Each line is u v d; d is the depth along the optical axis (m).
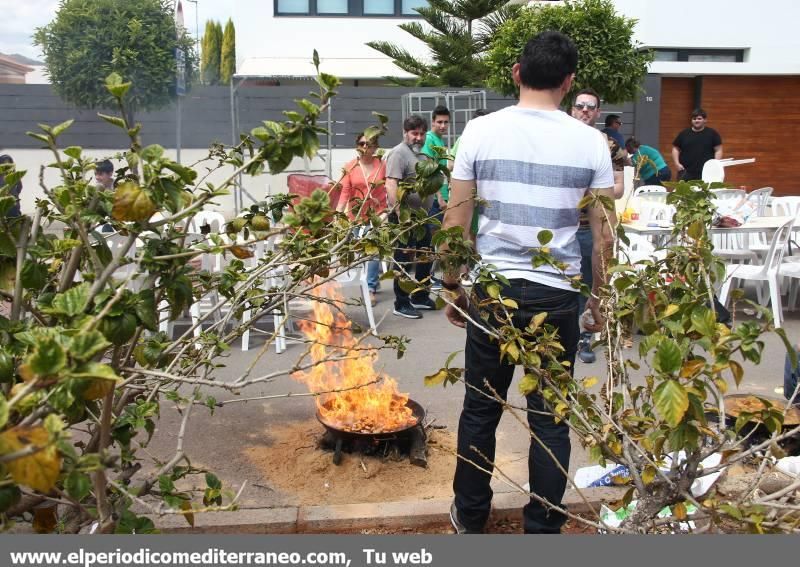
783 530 1.96
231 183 1.87
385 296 8.15
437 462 3.76
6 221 2.01
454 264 2.72
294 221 2.06
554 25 9.61
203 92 14.66
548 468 2.80
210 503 2.15
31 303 2.24
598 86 9.73
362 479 3.60
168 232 2.00
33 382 1.29
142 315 1.75
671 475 2.14
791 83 15.68
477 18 16.17
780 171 15.97
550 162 2.77
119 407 2.25
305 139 1.89
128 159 2.06
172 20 11.61
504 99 15.23
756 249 7.96
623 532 2.17
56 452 1.29
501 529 3.22
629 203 7.11
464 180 2.87
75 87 11.52
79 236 2.00
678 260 2.45
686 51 15.94
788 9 15.69
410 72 16.75
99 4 11.40
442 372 2.51
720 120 15.70
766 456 2.16
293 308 7.18
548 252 2.53
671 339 1.99
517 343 2.43
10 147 14.59
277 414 4.53
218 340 2.55
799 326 6.72
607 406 2.35
